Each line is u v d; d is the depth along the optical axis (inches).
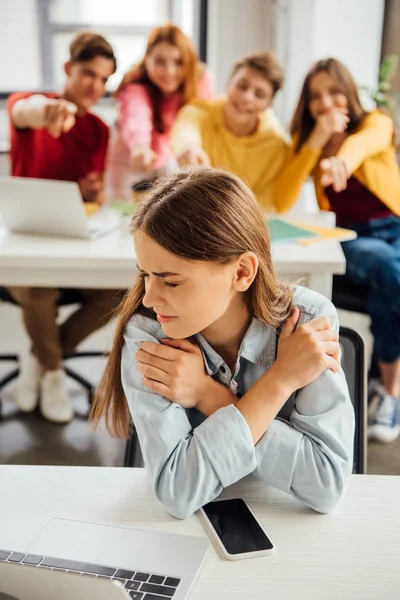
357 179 97.3
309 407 35.8
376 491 35.6
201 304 33.3
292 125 99.7
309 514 33.4
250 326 38.1
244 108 98.1
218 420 34.1
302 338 36.1
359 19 128.8
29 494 34.8
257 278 35.9
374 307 91.3
